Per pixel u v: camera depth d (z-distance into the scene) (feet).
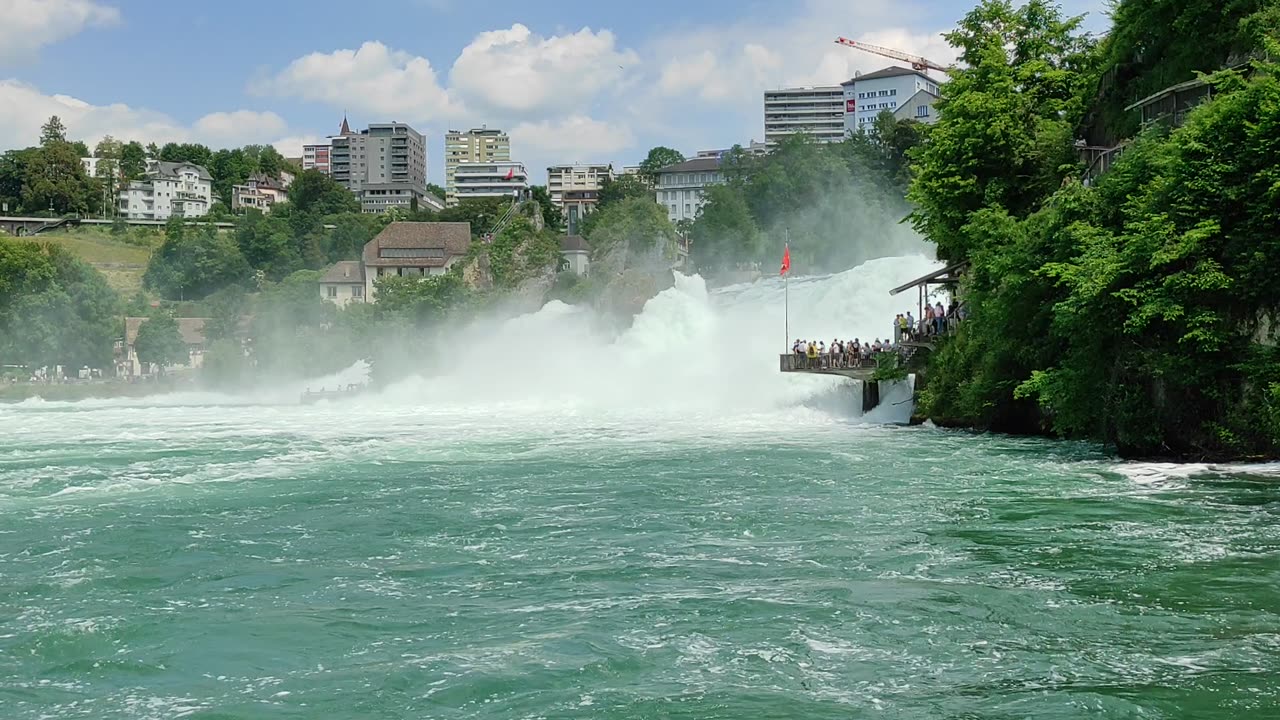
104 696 56.59
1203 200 131.75
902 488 115.44
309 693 56.54
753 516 100.32
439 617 69.00
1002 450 146.61
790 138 591.37
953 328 190.49
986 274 176.55
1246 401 127.03
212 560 85.61
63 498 117.19
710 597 72.13
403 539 92.58
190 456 155.63
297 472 136.05
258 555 87.20
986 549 85.56
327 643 64.39
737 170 625.82
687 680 57.26
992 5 214.69
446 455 152.35
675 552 85.76
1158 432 133.69
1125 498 107.14
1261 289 126.31
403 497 114.42
